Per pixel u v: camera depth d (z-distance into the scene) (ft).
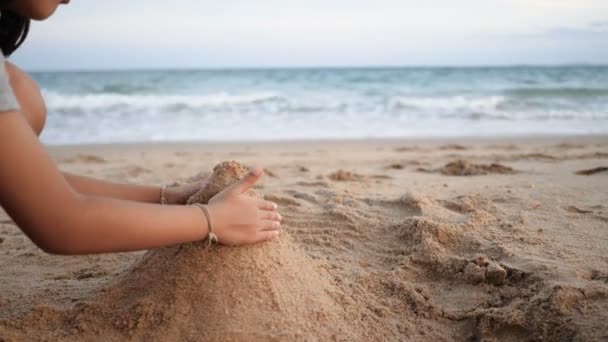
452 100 53.93
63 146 27.27
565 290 5.68
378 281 6.68
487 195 10.93
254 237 5.23
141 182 15.44
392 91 66.69
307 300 5.53
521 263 6.86
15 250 8.47
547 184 12.57
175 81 83.76
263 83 81.10
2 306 6.03
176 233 4.58
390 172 16.43
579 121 38.86
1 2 4.22
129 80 85.30
